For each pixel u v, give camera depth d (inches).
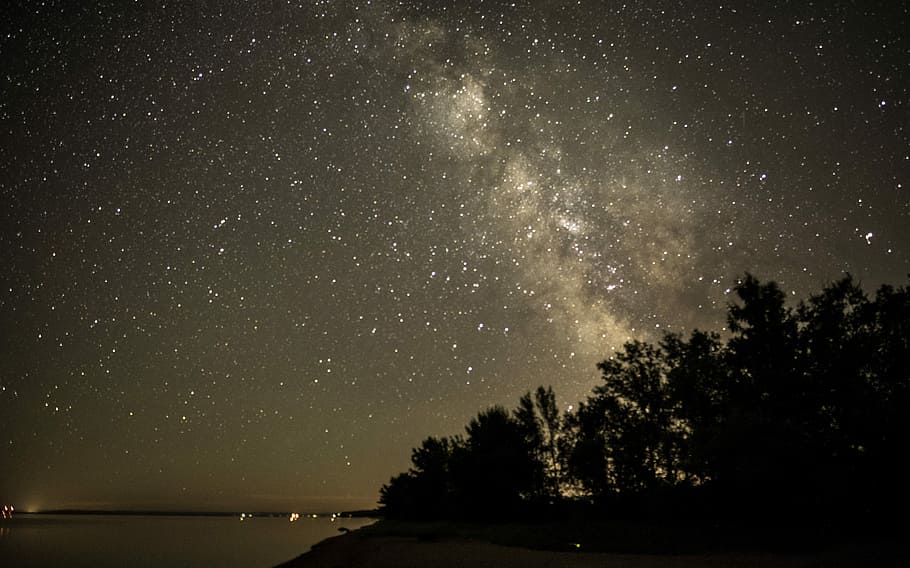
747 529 1010.7
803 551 831.1
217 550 1574.8
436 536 1275.8
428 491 2196.1
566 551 940.0
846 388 997.2
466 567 753.0
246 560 1300.4
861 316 1056.2
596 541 1001.5
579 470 1592.0
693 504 1170.6
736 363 1125.7
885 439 903.1
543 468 1871.3
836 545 837.2
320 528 3021.7
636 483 1504.7
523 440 1893.5
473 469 1867.6
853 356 1019.3
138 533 2541.8
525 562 794.8
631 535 1026.7
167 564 1224.8
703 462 975.0
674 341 1501.0
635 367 1549.0
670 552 863.7
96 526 3440.0
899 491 902.4
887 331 1029.8
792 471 895.1
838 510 926.4
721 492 1081.4
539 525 1502.2
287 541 1907.0
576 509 1628.9
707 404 1159.6
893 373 1010.7
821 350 1047.0
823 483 882.8
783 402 1024.9
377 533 1587.1
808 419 999.0
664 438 1321.4
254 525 3595.0
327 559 1036.5
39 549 1647.4
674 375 1235.2
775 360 1082.7
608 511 1523.1
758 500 1005.8
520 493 1855.3
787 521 999.6
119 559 1352.1
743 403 1071.0
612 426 1578.5
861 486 914.7
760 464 895.7
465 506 1881.2
